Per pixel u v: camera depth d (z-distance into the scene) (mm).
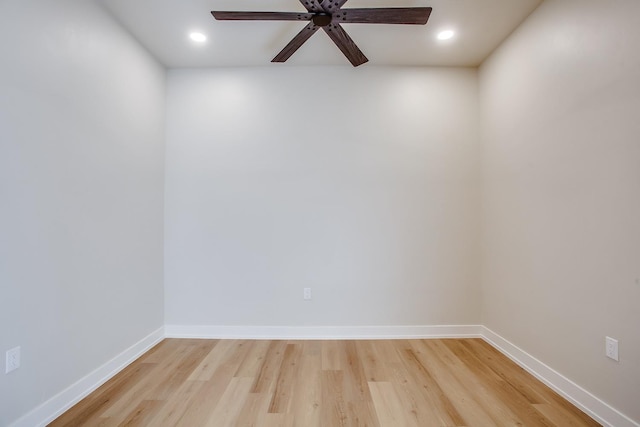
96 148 2035
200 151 2900
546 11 2025
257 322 2863
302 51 2656
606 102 1604
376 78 2908
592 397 1679
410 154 2895
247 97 2914
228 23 2289
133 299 2410
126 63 2346
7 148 1464
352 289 2869
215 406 1779
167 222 2881
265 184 2893
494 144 2650
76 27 1870
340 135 2898
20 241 1522
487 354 2486
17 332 1504
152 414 1709
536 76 2129
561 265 1907
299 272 2877
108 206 2143
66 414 1715
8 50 1468
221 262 2879
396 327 2857
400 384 2016
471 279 2869
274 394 1902
